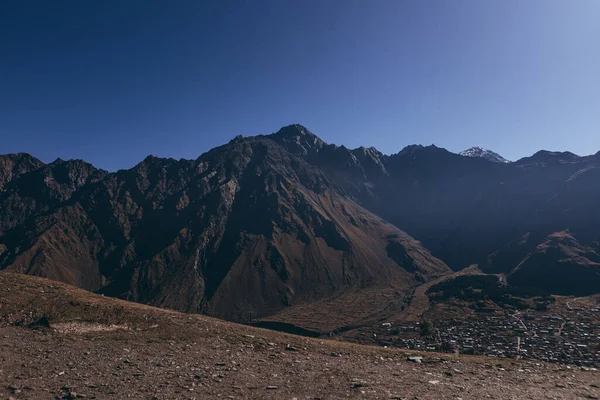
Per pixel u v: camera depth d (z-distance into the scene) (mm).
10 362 19844
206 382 18422
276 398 16594
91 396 15844
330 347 30797
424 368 24469
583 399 19359
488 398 18125
